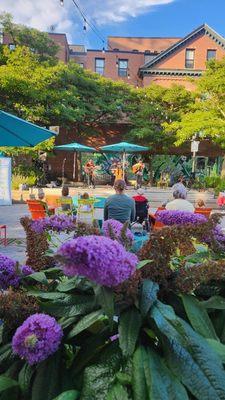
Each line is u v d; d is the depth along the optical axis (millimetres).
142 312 1191
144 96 26984
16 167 21172
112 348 1238
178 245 1444
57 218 1815
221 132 21625
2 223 11227
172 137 25828
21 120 5797
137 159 28344
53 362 1271
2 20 29531
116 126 28953
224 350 1203
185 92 26156
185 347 1118
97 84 26109
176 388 1072
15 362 1352
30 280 1584
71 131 28531
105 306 1161
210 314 1478
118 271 1116
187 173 28781
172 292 1376
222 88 21547
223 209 16859
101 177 28281
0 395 1243
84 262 1096
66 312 1307
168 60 33938
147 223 8070
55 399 1152
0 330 1387
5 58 21375
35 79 20328
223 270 1344
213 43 34000
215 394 1051
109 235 1553
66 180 26766
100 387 1144
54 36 41531
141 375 1101
